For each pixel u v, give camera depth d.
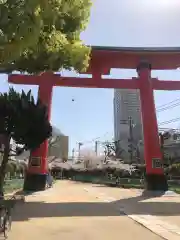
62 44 10.98
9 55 8.78
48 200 25.31
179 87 33.66
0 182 20.53
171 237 11.47
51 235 11.72
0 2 7.91
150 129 32.34
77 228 13.26
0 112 19.30
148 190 31.84
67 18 10.59
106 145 91.19
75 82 32.19
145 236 11.69
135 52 32.12
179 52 32.31
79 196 29.98
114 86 32.75
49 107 31.27
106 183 64.31
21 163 52.00
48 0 8.64
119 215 17.31
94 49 31.36
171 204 23.53
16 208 19.44
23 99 19.77
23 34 8.33
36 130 20.17
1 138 20.08
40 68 11.76
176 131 70.44
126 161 85.44
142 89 32.88
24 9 8.12
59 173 114.00
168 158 64.94
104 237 11.48
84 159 102.12
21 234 11.72
